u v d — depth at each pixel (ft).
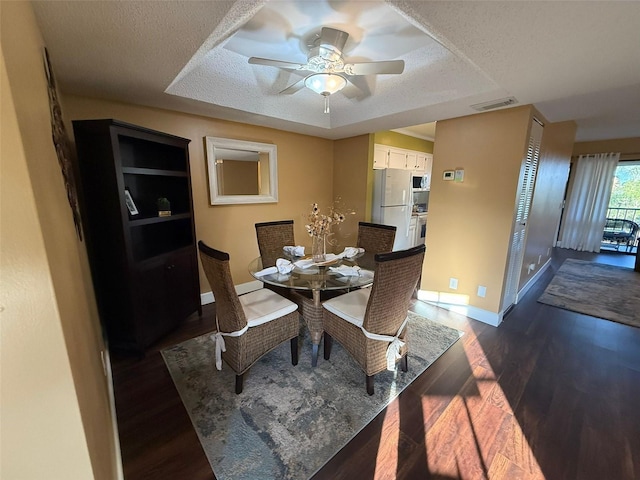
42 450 2.22
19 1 2.42
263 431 5.07
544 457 4.62
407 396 5.95
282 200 12.55
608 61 5.08
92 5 3.42
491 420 5.35
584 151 19.16
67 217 3.81
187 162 8.48
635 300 11.17
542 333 8.62
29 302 2.00
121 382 6.33
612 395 6.02
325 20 5.40
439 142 9.93
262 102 9.09
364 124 10.79
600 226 19.06
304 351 7.68
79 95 7.30
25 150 1.93
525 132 8.09
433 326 9.02
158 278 7.72
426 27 4.09
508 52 4.79
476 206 9.25
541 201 11.56
